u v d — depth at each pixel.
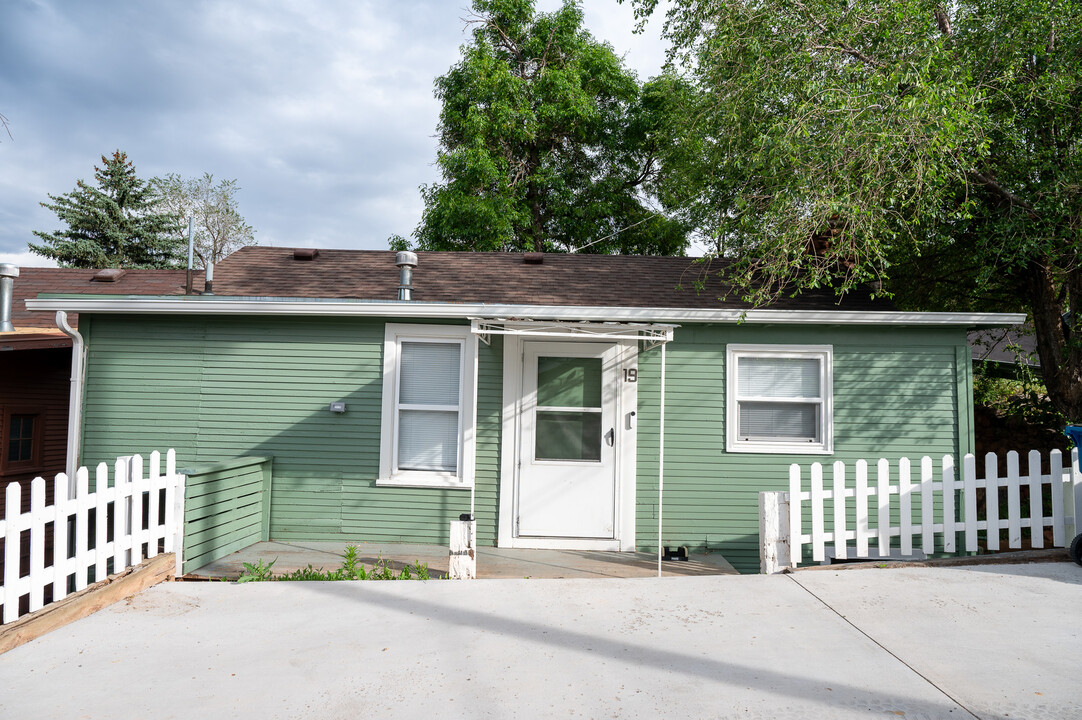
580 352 7.64
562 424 7.58
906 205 8.30
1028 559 5.89
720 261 10.17
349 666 3.62
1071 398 10.05
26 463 10.01
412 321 7.67
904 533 6.00
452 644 3.97
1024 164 8.74
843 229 7.93
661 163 22.11
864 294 9.20
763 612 4.58
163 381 7.65
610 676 3.48
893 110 7.32
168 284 10.52
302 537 7.56
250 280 9.40
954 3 9.24
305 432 7.63
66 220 32.56
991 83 8.69
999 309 11.82
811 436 7.74
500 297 8.74
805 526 7.54
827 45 8.69
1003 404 13.23
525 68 22.92
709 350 7.71
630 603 4.82
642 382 7.66
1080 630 4.16
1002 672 3.51
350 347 7.69
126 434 7.62
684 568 6.59
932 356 7.70
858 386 7.69
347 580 5.56
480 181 20.02
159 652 3.83
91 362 7.66
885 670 3.54
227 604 4.79
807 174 7.74
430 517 7.54
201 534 6.05
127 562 5.20
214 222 35.69
